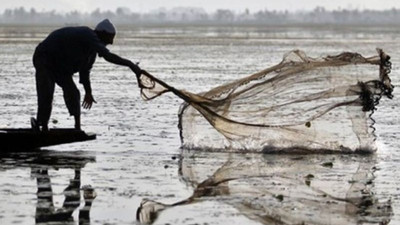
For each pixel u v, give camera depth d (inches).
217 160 1179.3
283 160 1189.1
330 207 918.4
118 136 1378.0
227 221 850.1
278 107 1239.5
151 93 1241.4
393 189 1009.5
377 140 1353.3
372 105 1238.3
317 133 1241.4
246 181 1047.0
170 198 946.1
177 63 3818.9
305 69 1241.4
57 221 839.1
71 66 1196.5
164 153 1226.6
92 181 1025.5
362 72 1245.1
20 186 991.0
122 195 955.3
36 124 1207.6
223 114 1234.6
